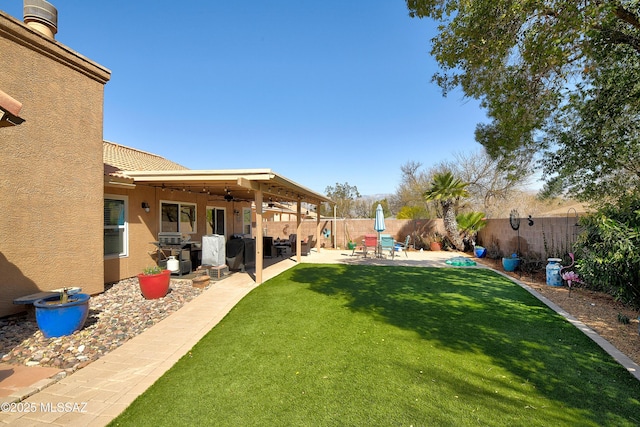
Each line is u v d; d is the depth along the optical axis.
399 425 2.69
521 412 2.87
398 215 23.05
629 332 4.96
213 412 2.90
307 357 4.10
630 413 2.86
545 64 5.14
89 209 6.86
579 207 17.55
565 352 4.22
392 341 4.62
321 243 20.95
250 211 18.58
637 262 4.77
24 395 3.16
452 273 10.48
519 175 8.55
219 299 7.06
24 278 5.54
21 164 5.50
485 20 5.23
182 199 11.53
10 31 5.27
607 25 4.69
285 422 2.74
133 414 2.88
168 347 4.48
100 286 7.16
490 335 4.86
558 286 8.41
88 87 6.85
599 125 6.36
